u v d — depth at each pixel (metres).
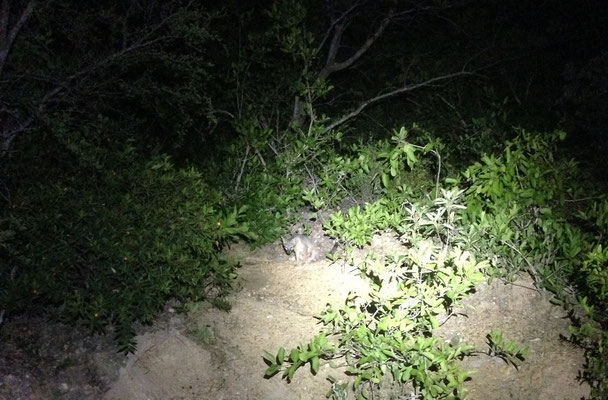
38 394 4.77
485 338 5.30
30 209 4.91
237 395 4.94
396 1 7.80
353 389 4.91
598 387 4.78
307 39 7.64
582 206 6.61
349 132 8.52
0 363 4.88
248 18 7.82
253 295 5.75
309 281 5.91
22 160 5.35
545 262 5.88
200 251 5.28
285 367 5.05
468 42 8.93
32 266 4.93
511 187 6.09
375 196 6.95
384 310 5.18
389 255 5.68
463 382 4.98
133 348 4.94
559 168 6.48
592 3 8.95
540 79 9.20
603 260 5.11
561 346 5.21
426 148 6.33
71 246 5.06
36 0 5.11
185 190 5.45
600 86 7.13
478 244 5.80
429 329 5.05
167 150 7.45
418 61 8.41
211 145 7.96
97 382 4.91
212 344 5.23
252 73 7.92
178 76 6.39
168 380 5.00
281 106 8.25
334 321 5.15
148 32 5.68
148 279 5.05
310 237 6.54
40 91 5.34
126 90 5.82
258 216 6.46
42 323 5.23
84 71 5.41
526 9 9.16
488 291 5.70
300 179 6.86
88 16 5.56
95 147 5.42
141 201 5.42
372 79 9.20
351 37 9.26
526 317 5.48
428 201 6.18
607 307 5.28
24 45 5.42
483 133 7.23
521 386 4.96
